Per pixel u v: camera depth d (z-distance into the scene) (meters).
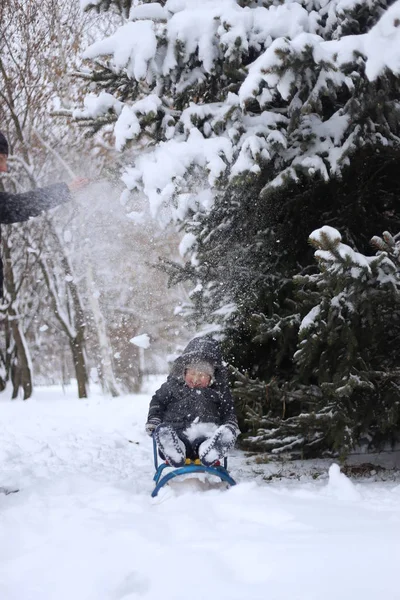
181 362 5.87
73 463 8.41
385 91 6.39
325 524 3.67
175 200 7.15
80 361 25.30
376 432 7.95
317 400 6.85
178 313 8.12
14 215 5.57
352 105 6.64
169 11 7.25
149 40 6.93
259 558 3.00
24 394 25.34
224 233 7.52
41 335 33.47
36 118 23.55
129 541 3.40
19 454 9.09
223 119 6.74
